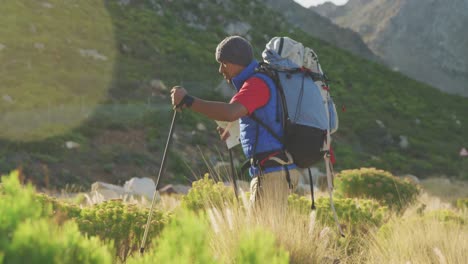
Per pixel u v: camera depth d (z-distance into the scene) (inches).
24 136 1300.4
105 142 1489.9
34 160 1189.1
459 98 4168.3
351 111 2955.2
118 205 252.8
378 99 3442.4
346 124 2716.5
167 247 84.0
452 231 306.8
